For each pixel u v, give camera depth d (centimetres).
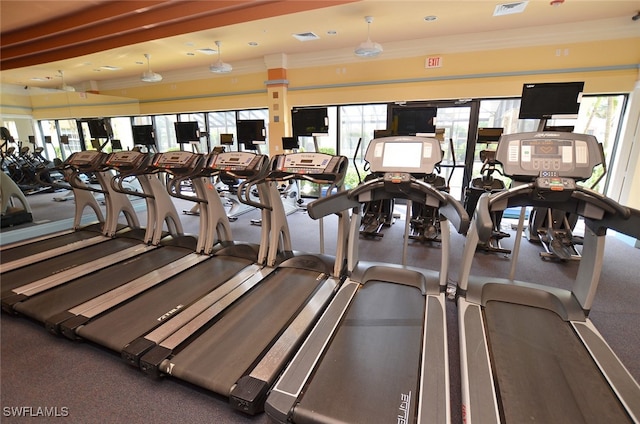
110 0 342
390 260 388
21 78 584
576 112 338
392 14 442
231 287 271
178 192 330
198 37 537
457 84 563
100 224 447
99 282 283
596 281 212
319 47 619
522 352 185
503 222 546
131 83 866
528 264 368
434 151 240
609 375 167
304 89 688
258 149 587
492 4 408
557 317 220
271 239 319
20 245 376
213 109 790
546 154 215
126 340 205
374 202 514
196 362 185
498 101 573
